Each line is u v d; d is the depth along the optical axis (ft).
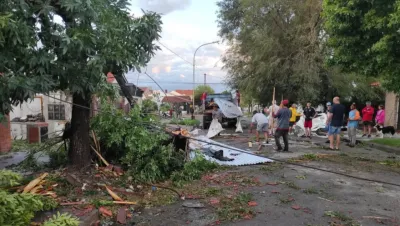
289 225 14.49
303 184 21.27
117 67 18.98
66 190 17.31
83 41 15.89
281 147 34.71
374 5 27.22
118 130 22.06
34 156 24.40
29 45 15.37
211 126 47.83
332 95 73.77
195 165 23.65
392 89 32.24
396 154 34.14
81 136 20.15
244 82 74.54
